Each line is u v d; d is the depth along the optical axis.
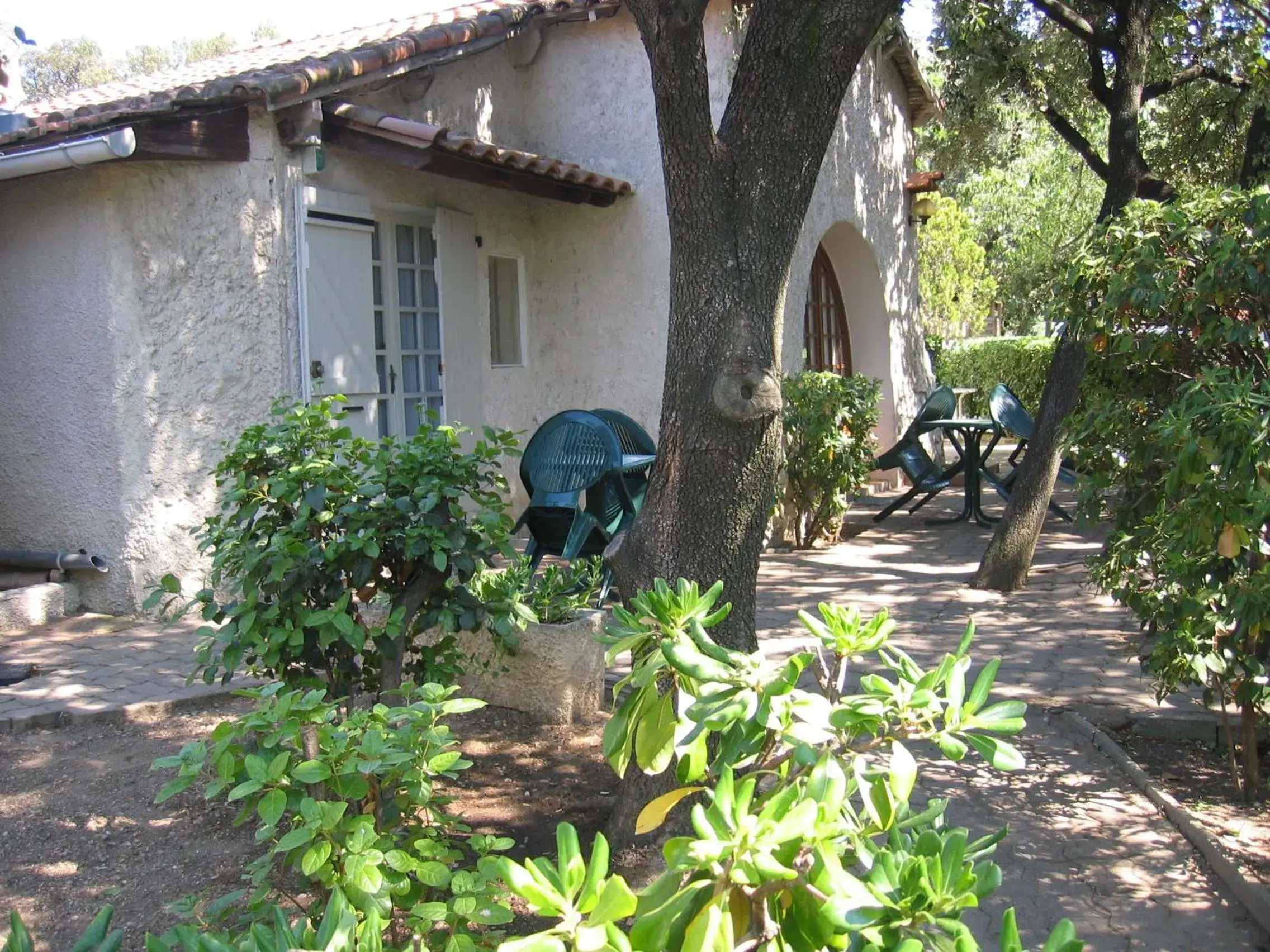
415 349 9.34
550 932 1.65
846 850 1.97
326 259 8.05
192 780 2.81
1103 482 5.06
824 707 2.05
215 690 5.97
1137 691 6.14
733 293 3.95
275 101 7.27
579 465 7.42
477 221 10.01
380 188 8.78
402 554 4.46
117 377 7.39
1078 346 8.15
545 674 5.55
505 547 4.60
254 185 7.55
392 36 9.98
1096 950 3.59
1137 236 4.98
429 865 2.70
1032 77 11.41
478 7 11.16
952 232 22.80
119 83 12.07
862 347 14.77
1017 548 8.83
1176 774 5.04
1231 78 11.37
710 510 3.98
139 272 7.36
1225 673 4.44
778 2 3.91
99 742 5.32
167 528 7.48
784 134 3.96
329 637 4.21
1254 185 4.92
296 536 4.30
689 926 1.63
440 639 5.66
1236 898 3.91
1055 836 4.41
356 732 2.83
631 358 10.55
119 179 7.27
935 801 2.04
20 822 4.44
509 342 10.71
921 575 9.50
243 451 4.46
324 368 8.03
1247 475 3.82
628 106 10.41
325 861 2.63
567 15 10.25
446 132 8.02
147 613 7.48
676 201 4.01
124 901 3.81
